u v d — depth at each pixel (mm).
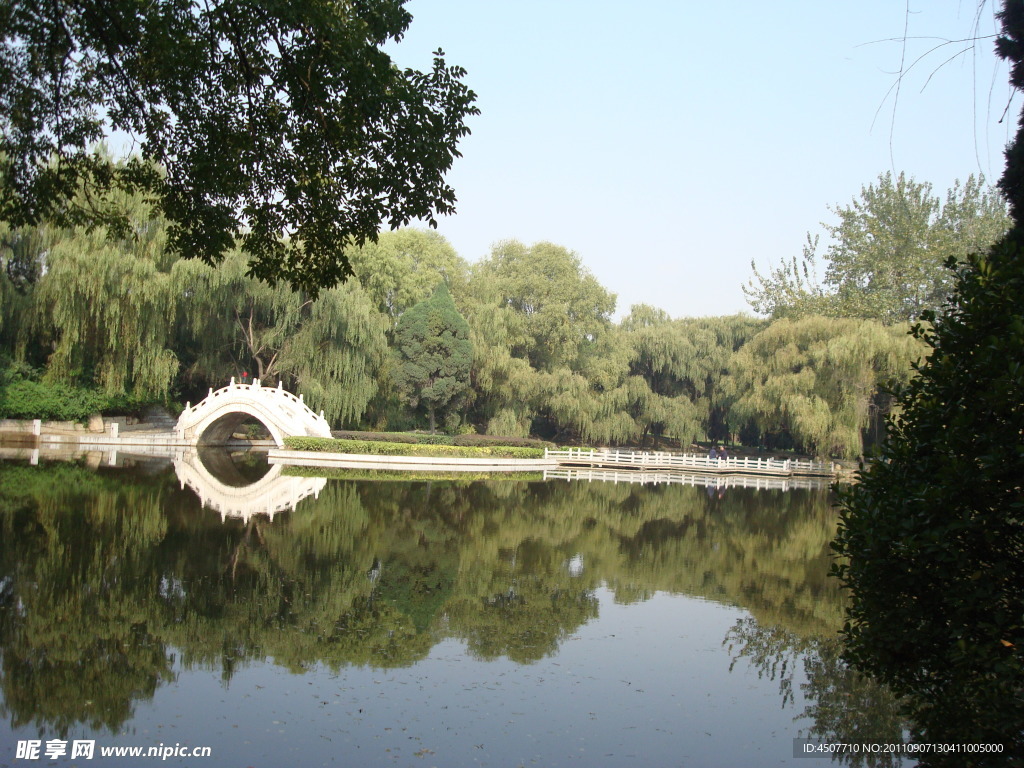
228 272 32844
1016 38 7820
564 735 7465
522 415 45031
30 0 7992
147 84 8609
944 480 4625
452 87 8305
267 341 37250
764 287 59219
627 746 7312
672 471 45500
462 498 25656
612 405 47219
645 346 52094
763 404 41281
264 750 6805
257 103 8602
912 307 45188
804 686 9219
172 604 11055
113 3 7941
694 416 51344
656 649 10375
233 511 19422
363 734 7219
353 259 38750
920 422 5184
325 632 10219
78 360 34062
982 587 4652
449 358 40188
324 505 21688
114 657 8922
